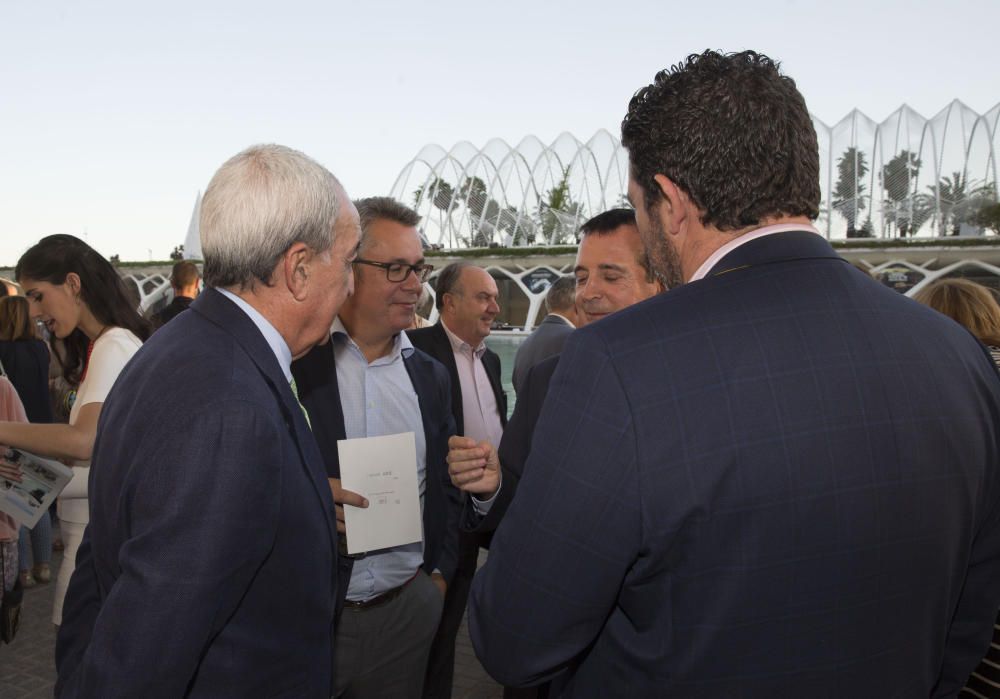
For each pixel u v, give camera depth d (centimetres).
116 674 117
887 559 106
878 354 109
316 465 153
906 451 106
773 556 101
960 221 5362
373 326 251
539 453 114
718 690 105
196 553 121
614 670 118
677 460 101
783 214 120
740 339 106
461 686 423
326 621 155
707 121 117
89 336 305
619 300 251
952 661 141
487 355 463
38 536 573
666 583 107
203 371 133
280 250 146
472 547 337
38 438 269
